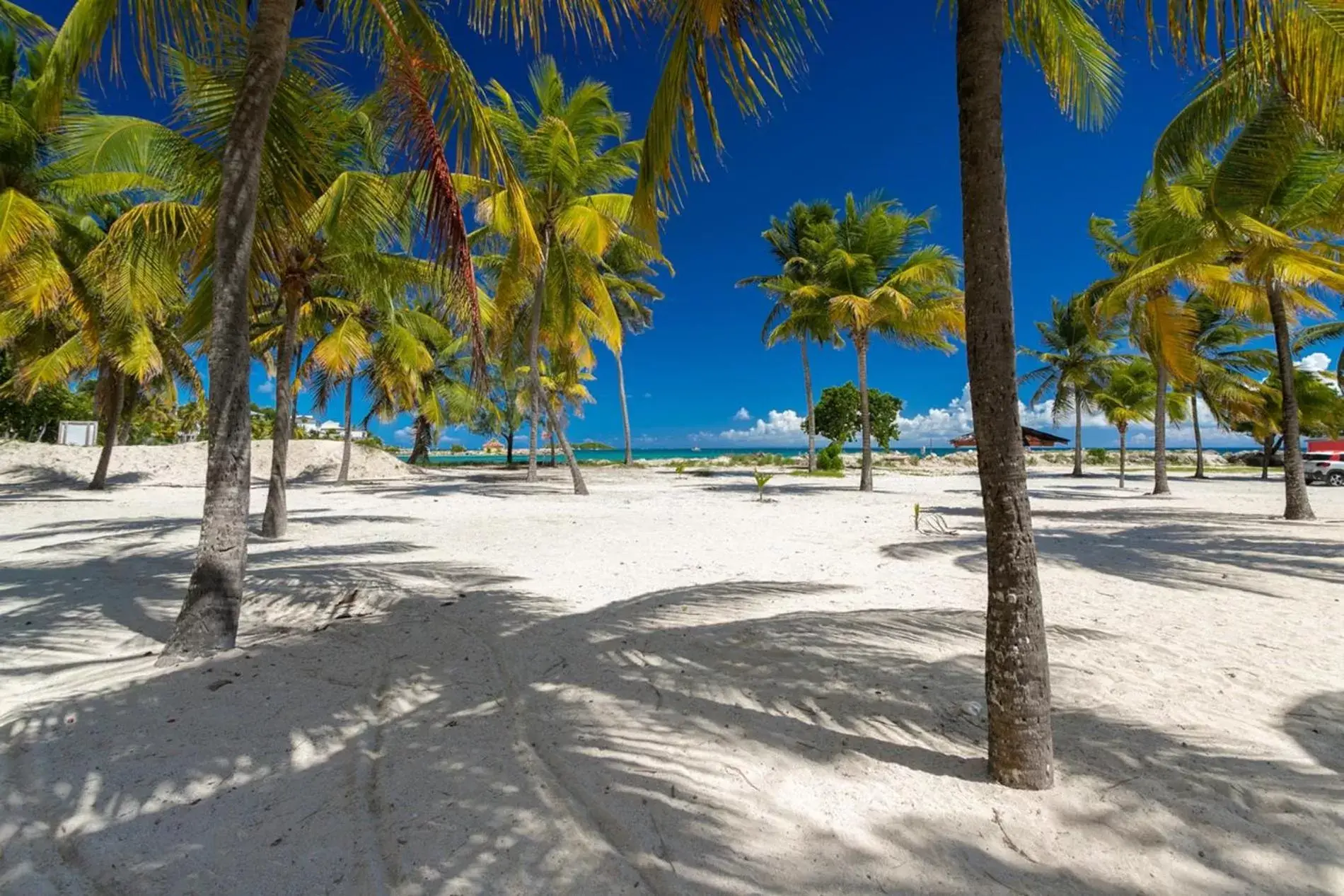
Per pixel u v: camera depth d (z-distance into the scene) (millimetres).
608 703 3170
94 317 13367
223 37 4594
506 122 13945
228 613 4102
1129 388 27062
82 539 9055
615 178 15414
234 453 4172
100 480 18859
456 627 4566
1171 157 8703
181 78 5109
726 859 1911
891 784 2375
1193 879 1819
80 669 3787
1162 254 11750
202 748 2660
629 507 14156
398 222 7617
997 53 2318
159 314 7070
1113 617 4738
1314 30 2500
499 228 13742
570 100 14711
